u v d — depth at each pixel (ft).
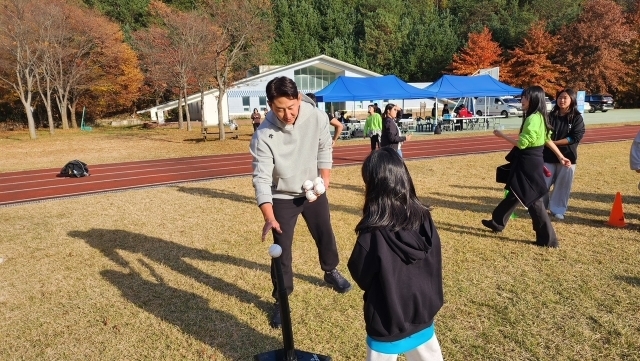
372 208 7.22
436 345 7.73
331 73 137.69
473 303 12.87
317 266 16.17
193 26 90.53
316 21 204.13
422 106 116.78
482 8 194.90
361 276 7.20
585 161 37.58
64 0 109.50
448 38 184.44
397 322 7.07
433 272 7.45
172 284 15.05
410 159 44.62
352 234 19.80
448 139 66.80
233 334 11.82
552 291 13.41
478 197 25.88
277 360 9.67
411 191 7.38
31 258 17.89
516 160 16.69
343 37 201.98
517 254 16.42
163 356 10.94
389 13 201.36
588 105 120.78
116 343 11.55
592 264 15.25
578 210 21.98
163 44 107.86
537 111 16.24
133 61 136.36
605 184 27.86
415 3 223.71
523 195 16.47
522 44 162.91
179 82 104.68
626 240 17.53
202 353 10.95
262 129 11.55
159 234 20.68
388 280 6.96
